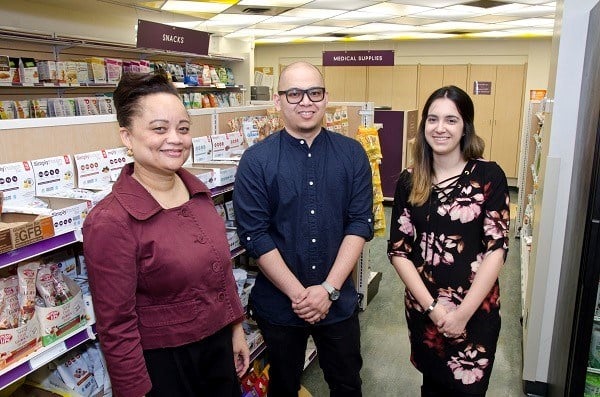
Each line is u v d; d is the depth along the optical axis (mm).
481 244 1774
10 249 1121
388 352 3113
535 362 2605
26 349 1206
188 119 1328
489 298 1805
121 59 7109
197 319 1347
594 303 1928
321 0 6293
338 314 1883
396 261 1886
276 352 1959
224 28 9133
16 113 4906
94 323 1415
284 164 1799
